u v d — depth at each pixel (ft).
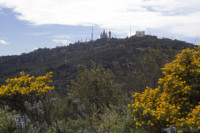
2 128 11.45
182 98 13.23
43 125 13.26
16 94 16.02
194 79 14.12
